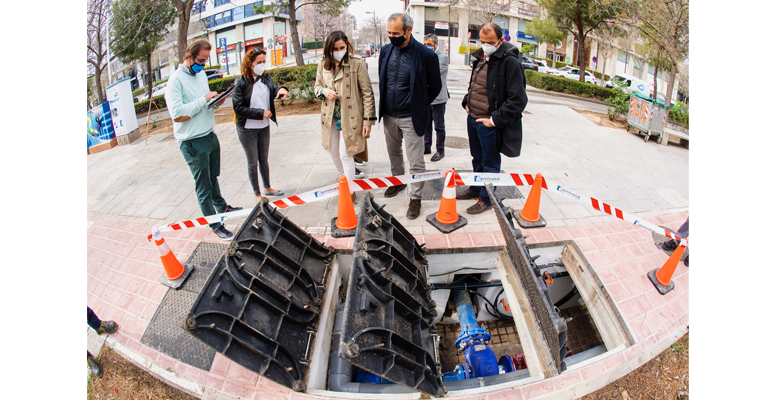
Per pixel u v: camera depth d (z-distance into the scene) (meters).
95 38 14.20
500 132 3.58
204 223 3.38
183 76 3.21
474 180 3.75
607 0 13.57
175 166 6.11
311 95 10.43
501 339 4.64
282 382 2.47
